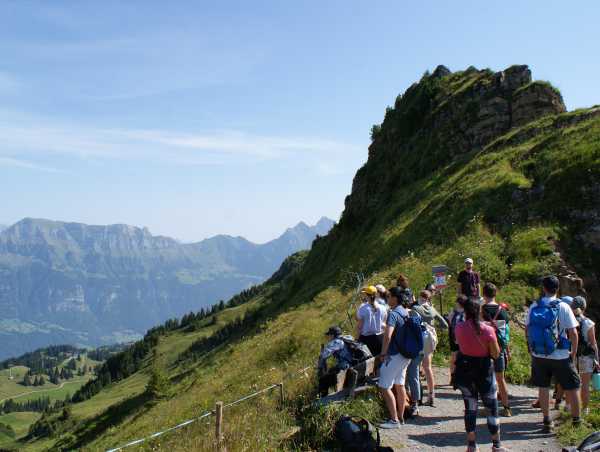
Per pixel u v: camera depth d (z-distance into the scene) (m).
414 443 9.36
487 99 47.53
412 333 9.76
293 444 9.54
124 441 27.03
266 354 26.86
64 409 143.00
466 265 13.70
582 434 9.28
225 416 15.33
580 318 10.70
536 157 30.67
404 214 42.84
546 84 44.25
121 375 192.75
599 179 24.14
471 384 8.66
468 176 36.09
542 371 9.68
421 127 57.88
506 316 11.02
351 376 11.48
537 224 24.25
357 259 42.62
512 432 9.97
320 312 31.03
